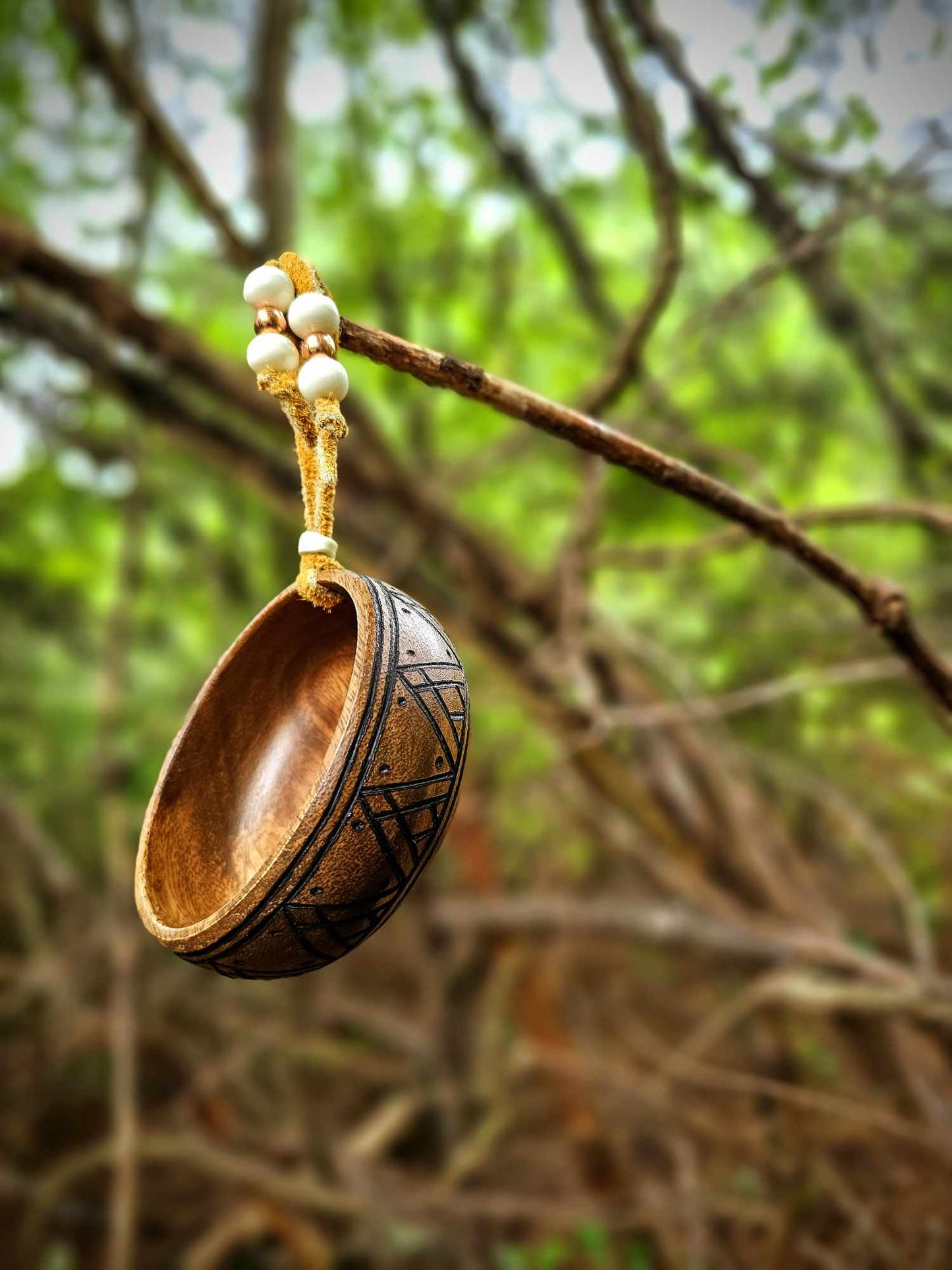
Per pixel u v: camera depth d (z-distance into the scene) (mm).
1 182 858
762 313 945
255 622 267
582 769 760
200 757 274
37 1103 902
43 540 1070
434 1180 757
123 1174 687
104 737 792
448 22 741
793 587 908
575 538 626
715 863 729
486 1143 767
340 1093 929
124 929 779
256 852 271
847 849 823
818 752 853
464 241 956
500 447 843
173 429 760
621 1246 689
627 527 914
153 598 1117
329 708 280
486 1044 822
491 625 760
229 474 789
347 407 752
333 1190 747
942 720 440
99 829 1068
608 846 882
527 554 1072
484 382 238
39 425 901
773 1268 557
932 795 800
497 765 930
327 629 277
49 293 767
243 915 220
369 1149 807
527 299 991
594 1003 836
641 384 557
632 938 790
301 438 232
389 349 229
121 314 673
